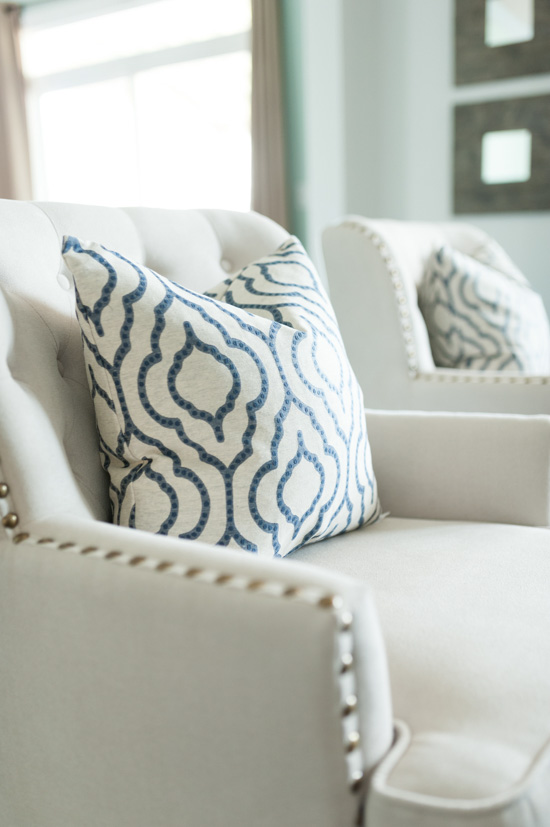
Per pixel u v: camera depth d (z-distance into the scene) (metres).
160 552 0.60
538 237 3.41
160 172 5.16
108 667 0.60
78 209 1.02
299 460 0.83
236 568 0.55
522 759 0.54
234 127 4.86
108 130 5.32
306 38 3.64
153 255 1.13
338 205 3.69
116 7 4.77
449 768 0.52
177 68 4.80
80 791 0.65
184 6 4.58
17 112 5.23
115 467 0.83
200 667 0.54
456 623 0.72
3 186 5.33
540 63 3.26
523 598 0.77
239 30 4.43
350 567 0.87
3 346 0.75
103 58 5.02
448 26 3.51
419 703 0.61
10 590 0.66
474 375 1.63
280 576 0.53
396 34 3.68
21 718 0.67
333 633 0.49
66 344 0.87
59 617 0.62
